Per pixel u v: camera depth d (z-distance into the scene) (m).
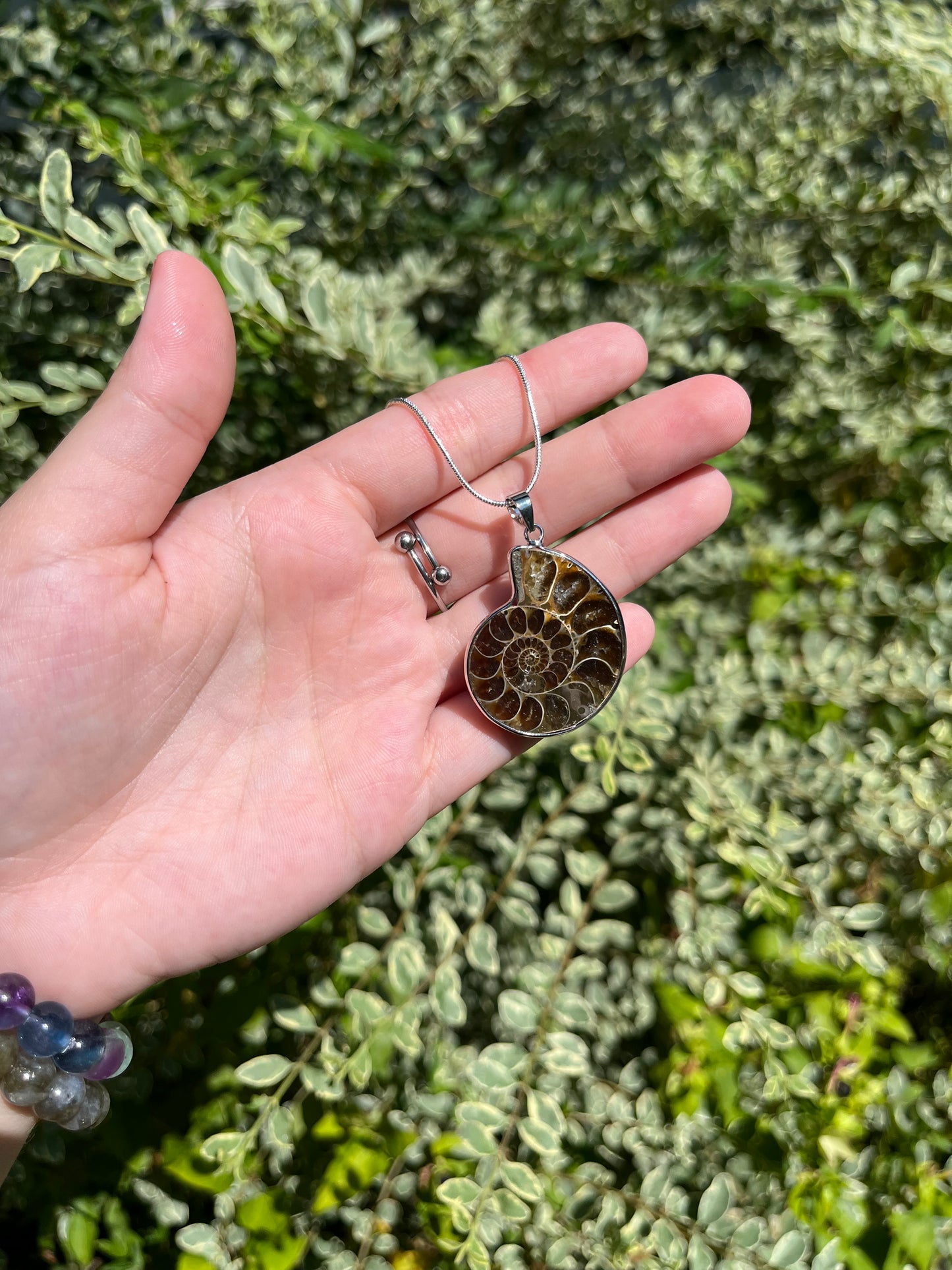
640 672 0.23
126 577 0.16
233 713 0.18
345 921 0.22
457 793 0.20
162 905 0.17
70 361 0.23
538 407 0.20
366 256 0.27
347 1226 0.20
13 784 0.16
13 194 0.21
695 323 0.25
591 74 0.30
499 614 0.20
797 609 0.25
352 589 0.19
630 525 0.21
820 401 0.25
